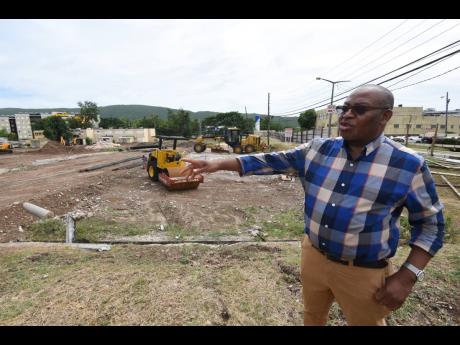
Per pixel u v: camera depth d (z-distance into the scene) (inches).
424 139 1273.4
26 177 522.9
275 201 352.2
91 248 176.1
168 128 2780.5
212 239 229.3
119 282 119.7
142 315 98.2
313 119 1814.7
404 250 166.7
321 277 64.6
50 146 1190.3
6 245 177.3
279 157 70.6
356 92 55.4
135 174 511.8
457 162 550.3
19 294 111.0
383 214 53.2
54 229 238.7
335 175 58.2
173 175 388.5
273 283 120.6
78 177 490.0
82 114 2832.2
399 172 52.2
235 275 127.0
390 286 56.4
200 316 98.0
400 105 1977.1
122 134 2172.7
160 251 166.6
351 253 55.8
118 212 297.0
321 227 59.2
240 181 469.1
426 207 52.9
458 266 130.6
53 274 128.2
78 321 95.3
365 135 54.1
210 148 1061.8
